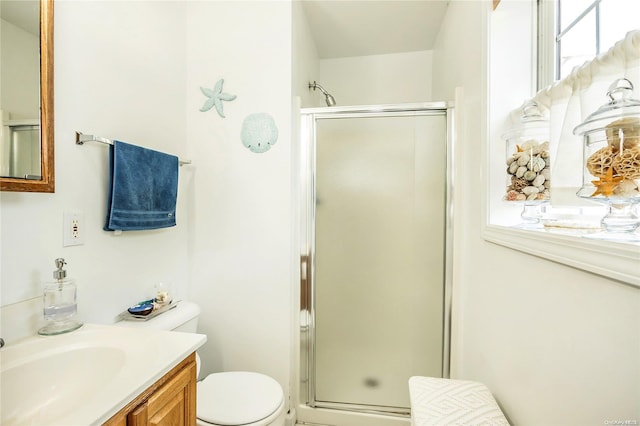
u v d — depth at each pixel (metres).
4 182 0.79
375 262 1.61
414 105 1.55
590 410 0.57
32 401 0.74
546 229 0.81
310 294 1.65
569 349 0.64
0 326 0.83
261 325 1.62
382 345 1.60
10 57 0.82
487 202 1.09
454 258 1.49
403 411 1.57
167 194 1.41
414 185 1.57
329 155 1.64
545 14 1.02
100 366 0.82
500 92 1.07
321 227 1.65
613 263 0.50
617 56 0.58
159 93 1.47
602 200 0.63
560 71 0.98
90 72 1.10
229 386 1.26
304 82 1.90
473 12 1.28
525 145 0.93
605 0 0.81
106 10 1.17
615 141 0.58
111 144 1.13
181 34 1.63
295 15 1.64
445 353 1.53
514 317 0.90
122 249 1.25
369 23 2.02
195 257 1.68
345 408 1.62
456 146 1.49
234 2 1.62
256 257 1.62
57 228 0.98
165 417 0.75
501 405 0.98
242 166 1.62
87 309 1.09
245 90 1.61
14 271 0.86
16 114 0.83
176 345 0.83
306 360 1.65
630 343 0.48
